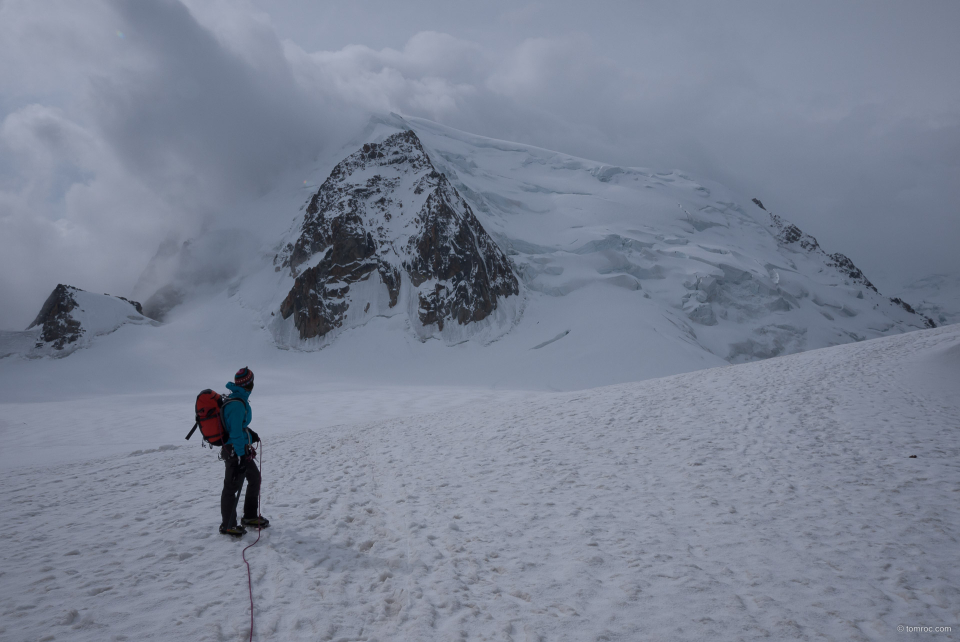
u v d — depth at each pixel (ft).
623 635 11.86
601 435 34.01
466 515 20.80
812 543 16.65
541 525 19.38
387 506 22.52
